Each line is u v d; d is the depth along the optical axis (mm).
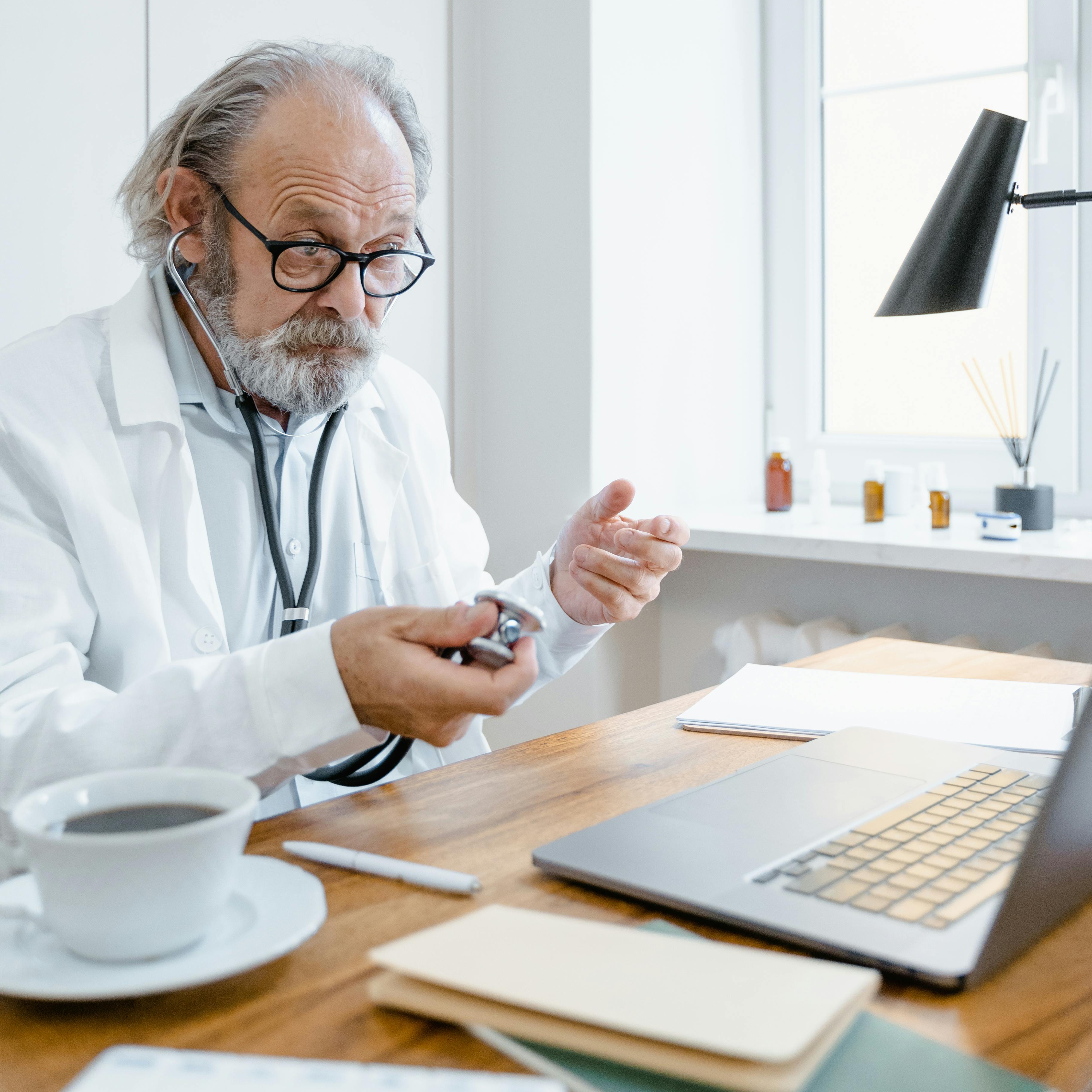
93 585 896
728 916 484
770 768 691
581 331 1799
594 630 1046
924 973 432
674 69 1896
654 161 1871
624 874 529
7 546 845
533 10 1812
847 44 1982
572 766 753
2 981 415
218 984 452
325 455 1062
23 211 1353
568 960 424
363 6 1710
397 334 1807
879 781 663
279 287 952
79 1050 402
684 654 2012
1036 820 452
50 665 811
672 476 1959
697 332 1985
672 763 756
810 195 2033
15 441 886
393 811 667
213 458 1065
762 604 1916
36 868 428
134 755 658
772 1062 354
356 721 654
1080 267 1747
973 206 999
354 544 1136
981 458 1868
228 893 457
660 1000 388
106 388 981
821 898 497
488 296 1932
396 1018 423
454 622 628
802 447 2096
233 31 1552
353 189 929
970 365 1890
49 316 1388
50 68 1363
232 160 945
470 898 536
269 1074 353
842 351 2055
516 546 1934
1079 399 1768
